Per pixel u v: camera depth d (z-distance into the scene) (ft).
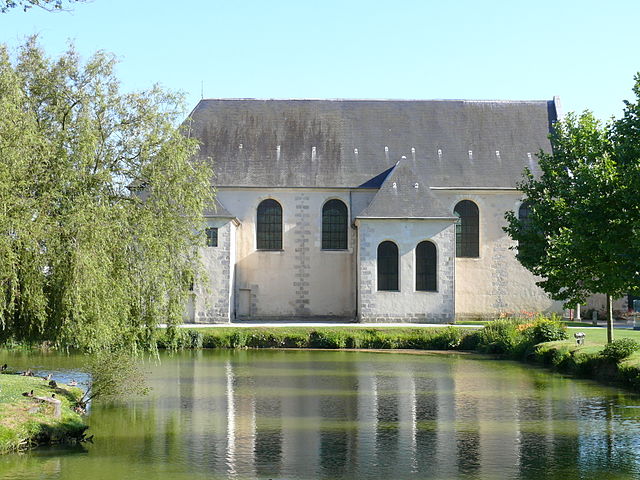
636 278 71.77
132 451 58.75
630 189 72.64
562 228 97.35
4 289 60.23
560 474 53.01
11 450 57.93
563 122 109.81
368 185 151.64
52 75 72.69
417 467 54.75
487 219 152.46
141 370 100.53
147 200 75.46
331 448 59.93
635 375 86.89
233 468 54.44
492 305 152.05
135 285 71.46
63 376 88.53
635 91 78.23
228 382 91.45
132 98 76.18
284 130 158.30
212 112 160.56
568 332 127.85
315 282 152.15
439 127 160.66
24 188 62.95
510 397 81.76
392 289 141.18
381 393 84.33
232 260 144.77
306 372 100.17
